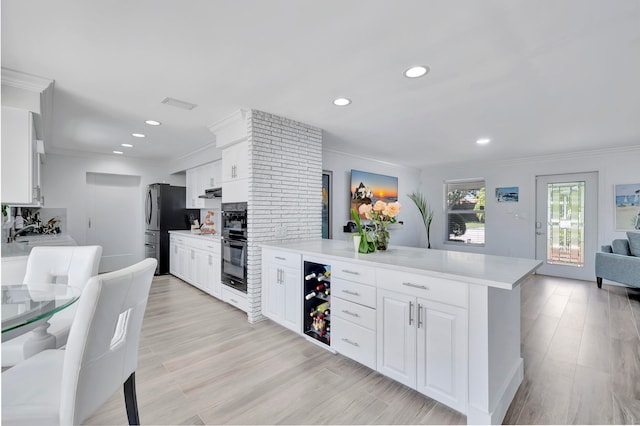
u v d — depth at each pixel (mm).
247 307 3119
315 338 2486
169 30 1659
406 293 1815
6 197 2098
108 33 1681
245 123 3023
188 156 5152
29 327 1339
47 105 2588
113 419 1604
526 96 2570
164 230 5301
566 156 5031
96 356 1082
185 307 3514
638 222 4418
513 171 5605
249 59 1979
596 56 1909
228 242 3473
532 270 1710
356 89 2457
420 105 2809
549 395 1816
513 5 1445
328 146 4562
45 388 1149
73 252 2053
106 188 5395
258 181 3025
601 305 3576
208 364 2184
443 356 1645
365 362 2051
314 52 1897
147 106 2832
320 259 2416
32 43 1771
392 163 5957
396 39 1751
